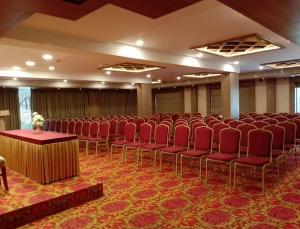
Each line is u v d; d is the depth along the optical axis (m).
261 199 3.81
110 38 5.39
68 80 11.66
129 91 18.22
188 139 5.35
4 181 3.95
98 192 4.17
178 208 3.62
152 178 5.00
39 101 13.68
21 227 3.24
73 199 3.85
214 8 3.93
